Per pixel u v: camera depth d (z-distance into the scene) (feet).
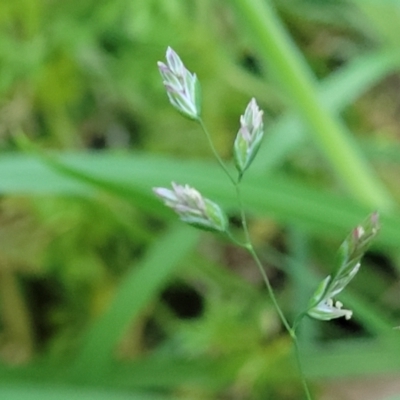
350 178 0.29
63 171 0.24
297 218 0.26
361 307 0.30
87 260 0.36
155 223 0.37
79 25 0.36
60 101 0.37
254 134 0.18
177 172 0.26
